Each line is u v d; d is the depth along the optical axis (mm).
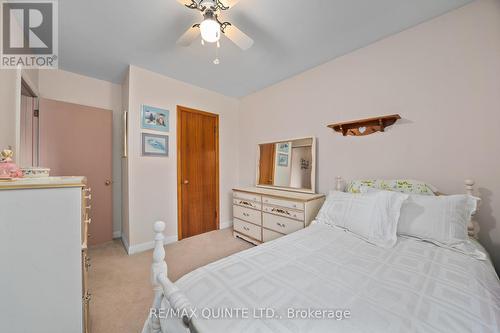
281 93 3012
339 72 2342
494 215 1485
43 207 993
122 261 2309
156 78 2723
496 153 1479
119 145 3080
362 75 2156
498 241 1473
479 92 1539
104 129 2857
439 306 765
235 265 1085
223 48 2143
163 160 2812
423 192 1693
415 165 1827
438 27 1702
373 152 2090
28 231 963
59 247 1025
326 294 846
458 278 960
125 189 2711
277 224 2482
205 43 2045
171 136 2891
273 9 1588
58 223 1023
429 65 1750
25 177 1194
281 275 991
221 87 3246
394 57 1938
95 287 1820
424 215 1452
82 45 2061
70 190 1051
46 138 2439
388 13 1658
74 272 1058
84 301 1174
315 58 2367
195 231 3193
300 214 2232
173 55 2270
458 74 1621
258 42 2035
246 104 3621
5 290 923
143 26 1775
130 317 1478
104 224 2857
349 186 2154
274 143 3115
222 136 3562
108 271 2094
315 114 2594
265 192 2744
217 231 3375
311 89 2627
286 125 2955
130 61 2400
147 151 2650
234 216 3135
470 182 1503
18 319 946
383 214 1500
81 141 2680
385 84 1997
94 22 1721
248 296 830
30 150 2355
